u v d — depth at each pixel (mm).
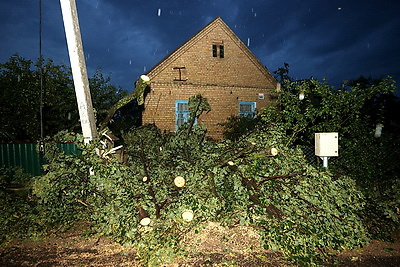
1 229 4793
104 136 6688
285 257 3932
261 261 3822
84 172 5742
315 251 4102
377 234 4574
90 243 4469
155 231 4449
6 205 5535
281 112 7590
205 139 7727
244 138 6695
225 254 3980
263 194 4973
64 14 5754
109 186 5266
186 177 5449
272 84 15484
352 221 4633
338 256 4031
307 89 7617
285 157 5934
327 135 5645
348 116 7141
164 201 5004
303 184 5055
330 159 6773
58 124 10562
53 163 5766
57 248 4309
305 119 7469
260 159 5719
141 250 4141
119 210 4887
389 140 6410
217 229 4586
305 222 4496
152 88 13141
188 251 4043
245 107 14969
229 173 5605
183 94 13641
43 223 5113
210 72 14133
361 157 6242
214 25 14219
